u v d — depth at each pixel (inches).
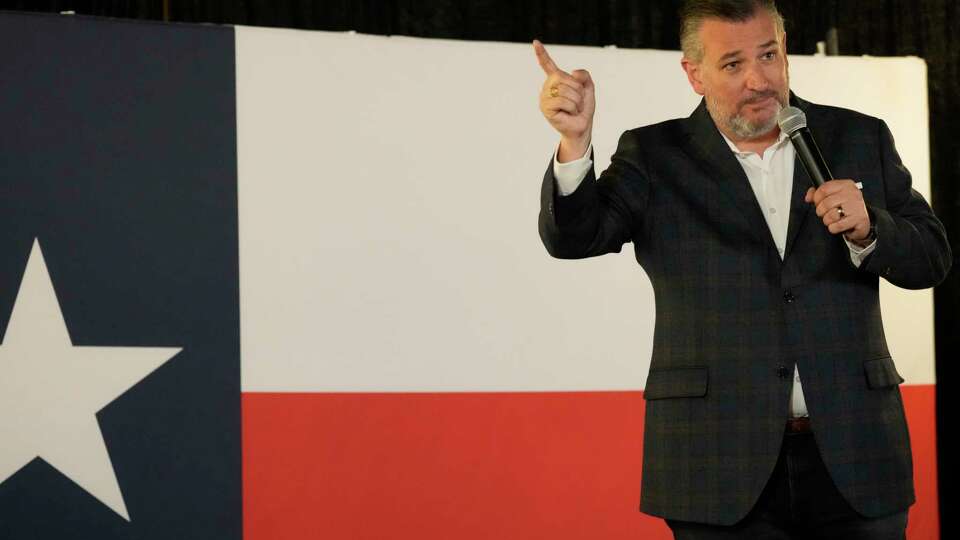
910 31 319.9
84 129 237.6
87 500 233.1
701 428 153.9
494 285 254.7
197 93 243.9
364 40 252.4
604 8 313.3
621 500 256.1
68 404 233.6
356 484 245.8
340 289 248.2
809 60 271.4
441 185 253.8
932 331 270.8
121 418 235.8
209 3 293.6
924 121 274.4
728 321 155.2
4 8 284.5
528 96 258.7
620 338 259.1
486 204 255.4
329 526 244.2
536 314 255.9
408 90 253.4
